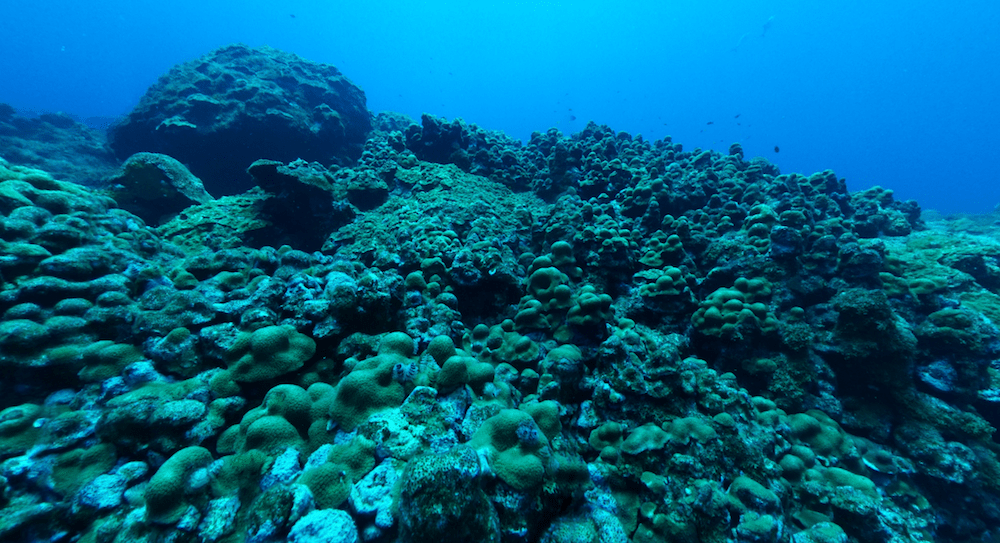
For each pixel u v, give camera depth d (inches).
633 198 455.8
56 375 164.9
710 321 300.7
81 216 243.3
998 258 377.4
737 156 630.5
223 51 766.5
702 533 165.5
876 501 200.5
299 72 784.3
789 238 332.2
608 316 294.0
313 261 286.2
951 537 229.8
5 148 656.4
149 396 157.0
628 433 209.8
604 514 159.5
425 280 312.8
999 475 231.3
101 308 187.5
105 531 119.0
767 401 252.8
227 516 126.3
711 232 408.8
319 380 194.7
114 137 678.5
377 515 119.3
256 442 144.9
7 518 118.3
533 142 746.2
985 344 279.9
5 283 178.9
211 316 206.5
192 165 635.5
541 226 448.5
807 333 290.4
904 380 271.0
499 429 149.9
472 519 114.3
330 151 753.0
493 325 313.9
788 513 189.2
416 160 595.5
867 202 482.9
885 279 330.6
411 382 174.1
